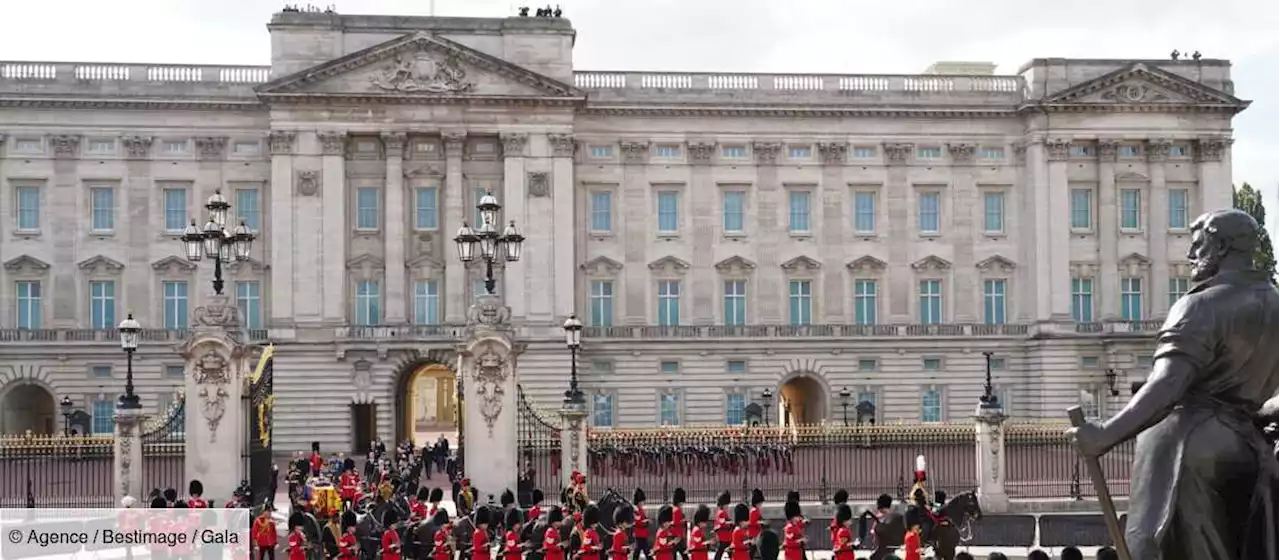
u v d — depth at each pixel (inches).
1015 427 2183.8
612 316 3469.5
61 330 3309.5
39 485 2105.1
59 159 3331.7
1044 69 3511.3
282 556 1549.0
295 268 3277.6
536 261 3344.0
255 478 1705.2
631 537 1407.5
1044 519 1488.7
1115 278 3528.5
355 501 1577.3
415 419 5329.7
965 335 3533.5
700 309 3491.6
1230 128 3535.9
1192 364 354.3
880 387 3518.7
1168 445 363.6
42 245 3334.2
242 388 1704.0
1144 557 353.1
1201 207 3540.8
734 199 3523.6
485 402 1728.6
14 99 3277.6
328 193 3294.8
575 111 3395.7
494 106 3336.6
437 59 3314.5
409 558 1311.5
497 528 1402.6
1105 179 3528.5
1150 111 3516.2
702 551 1259.2
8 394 3314.5
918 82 3555.6
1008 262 3560.5
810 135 3523.6
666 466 1980.8
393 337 3275.1
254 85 3331.7
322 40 3314.5
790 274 3521.2
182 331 3336.6
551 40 3376.0
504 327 1745.8
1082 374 3494.1
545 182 3351.4
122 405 1720.0
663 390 3449.8
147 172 3356.3
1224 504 356.5
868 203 3558.1
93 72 3334.2
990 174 3572.8
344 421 3260.3
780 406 3846.0
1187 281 3550.7
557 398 3329.2
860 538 1467.8
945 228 3560.5
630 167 3476.9
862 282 3550.7
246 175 3371.1
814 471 2294.5
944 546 1301.7
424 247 3353.8
